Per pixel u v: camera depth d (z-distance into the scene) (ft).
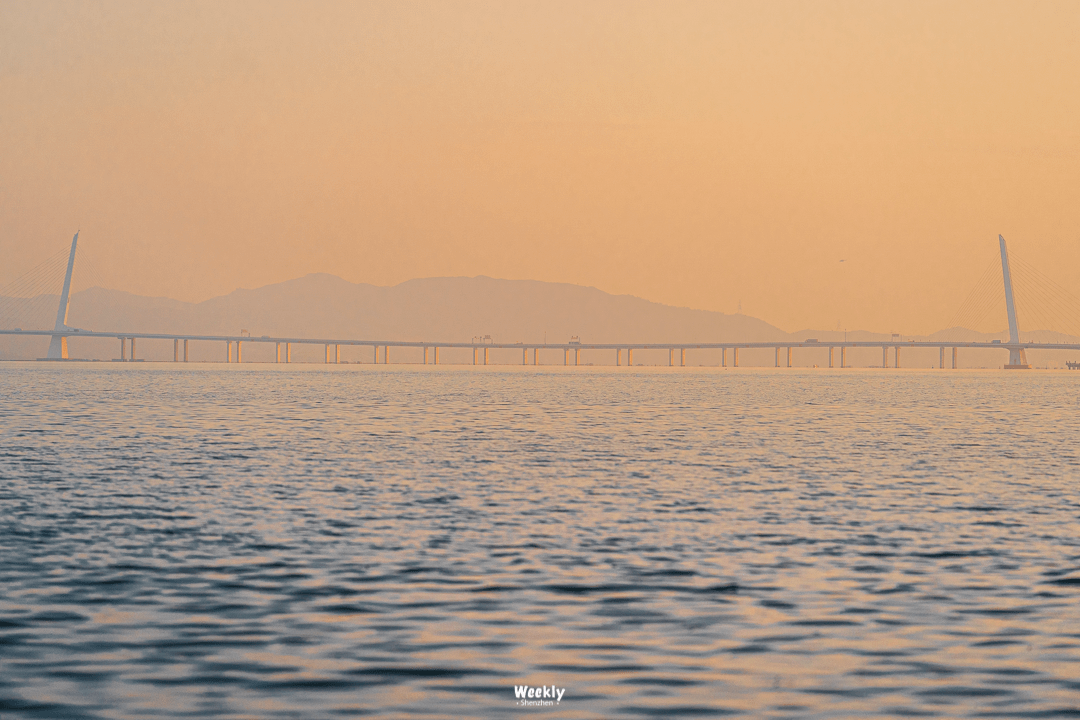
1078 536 152.56
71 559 131.34
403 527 157.69
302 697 79.77
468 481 219.00
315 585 117.19
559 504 184.44
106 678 83.82
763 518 168.96
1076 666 88.17
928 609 107.34
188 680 83.46
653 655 90.84
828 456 282.97
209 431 363.76
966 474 238.68
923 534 153.89
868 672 86.48
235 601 109.29
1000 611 106.63
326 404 574.56
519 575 123.13
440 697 79.92
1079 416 506.07
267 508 177.37
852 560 133.59
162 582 118.32
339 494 196.44
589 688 82.17
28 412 473.26
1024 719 76.18
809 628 99.71
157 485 209.56
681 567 128.47
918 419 471.21
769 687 82.58
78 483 212.43
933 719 76.02
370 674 85.20
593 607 107.65
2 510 173.58
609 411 524.93
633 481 221.05
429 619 102.53
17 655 89.61
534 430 381.60
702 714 76.79
